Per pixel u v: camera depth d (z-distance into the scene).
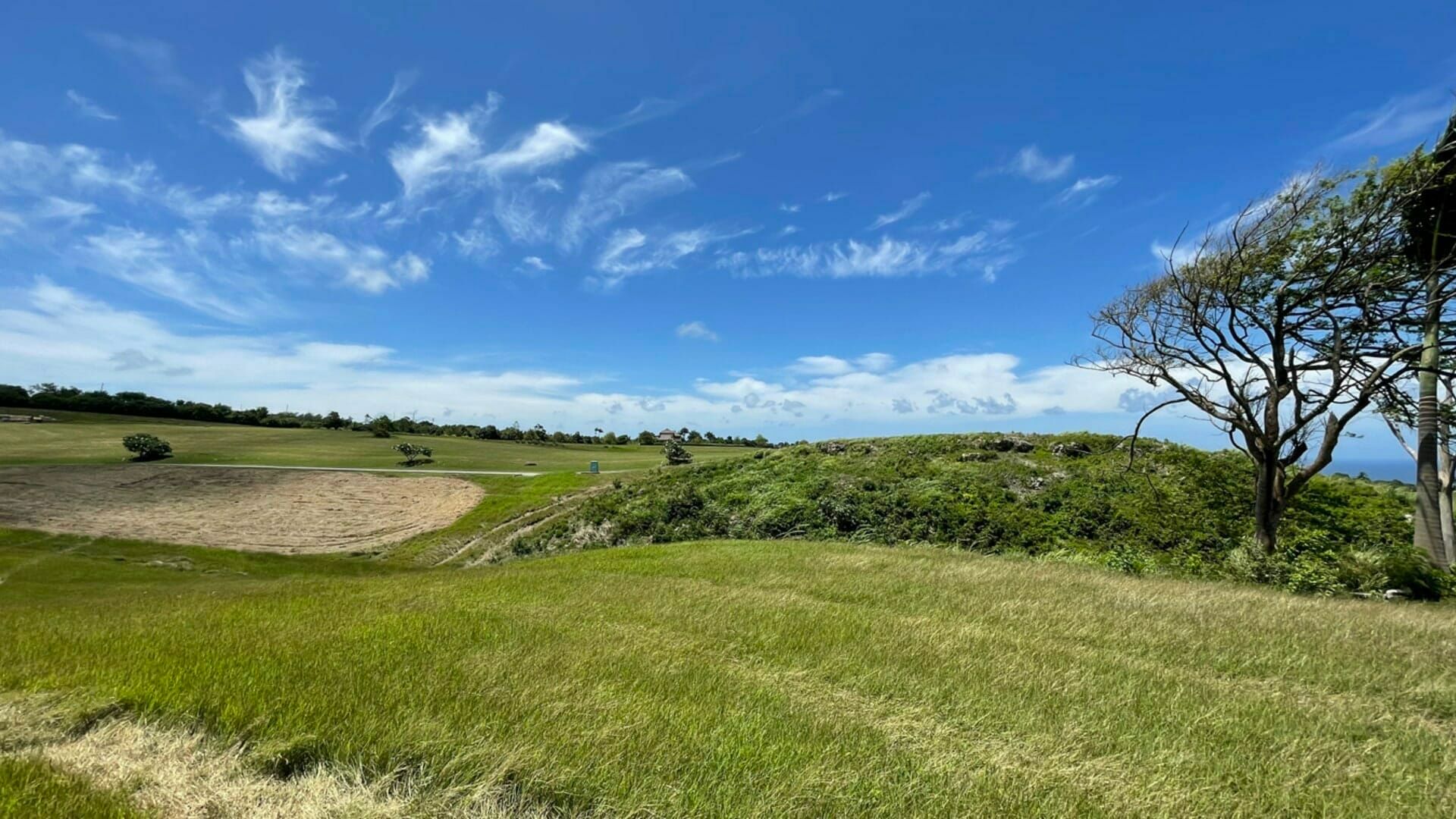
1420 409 15.24
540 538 31.31
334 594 11.62
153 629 7.91
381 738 4.39
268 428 94.75
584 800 3.73
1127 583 12.09
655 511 31.45
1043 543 22.94
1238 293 14.80
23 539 28.17
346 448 70.56
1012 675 6.22
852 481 31.09
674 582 12.48
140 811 3.46
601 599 10.55
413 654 6.51
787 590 11.61
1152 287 16.20
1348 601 10.96
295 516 38.72
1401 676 6.47
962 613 9.36
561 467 55.91
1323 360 14.74
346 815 3.53
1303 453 15.30
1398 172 13.07
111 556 26.00
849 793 3.79
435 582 13.20
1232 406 15.45
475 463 59.12
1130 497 24.88
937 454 33.22
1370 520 22.03
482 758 4.12
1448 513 15.41
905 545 22.08
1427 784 4.17
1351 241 13.69
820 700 5.52
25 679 5.63
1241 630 8.29
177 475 46.69
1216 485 24.98
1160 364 16.20
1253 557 14.23
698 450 86.19
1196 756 4.49
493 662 6.23
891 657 6.85
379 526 37.62
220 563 26.77
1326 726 5.13
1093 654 7.01
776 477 33.94
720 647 7.29
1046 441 32.94
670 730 4.62
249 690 5.26
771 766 4.09
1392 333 14.87
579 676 5.88
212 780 3.90
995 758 4.36
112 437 68.50
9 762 3.88
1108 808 3.77
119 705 5.01
